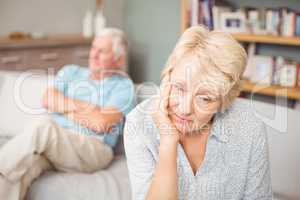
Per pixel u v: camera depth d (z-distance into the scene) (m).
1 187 1.66
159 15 3.99
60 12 3.75
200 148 1.23
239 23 3.15
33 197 1.79
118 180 1.87
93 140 1.99
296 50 3.09
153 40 4.09
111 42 2.38
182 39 1.13
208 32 1.13
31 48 3.18
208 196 1.20
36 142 1.77
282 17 2.95
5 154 1.71
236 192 1.24
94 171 1.99
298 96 2.77
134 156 1.18
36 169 1.81
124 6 4.34
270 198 1.29
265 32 3.04
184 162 1.18
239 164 1.22
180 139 1.22
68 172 1.94
